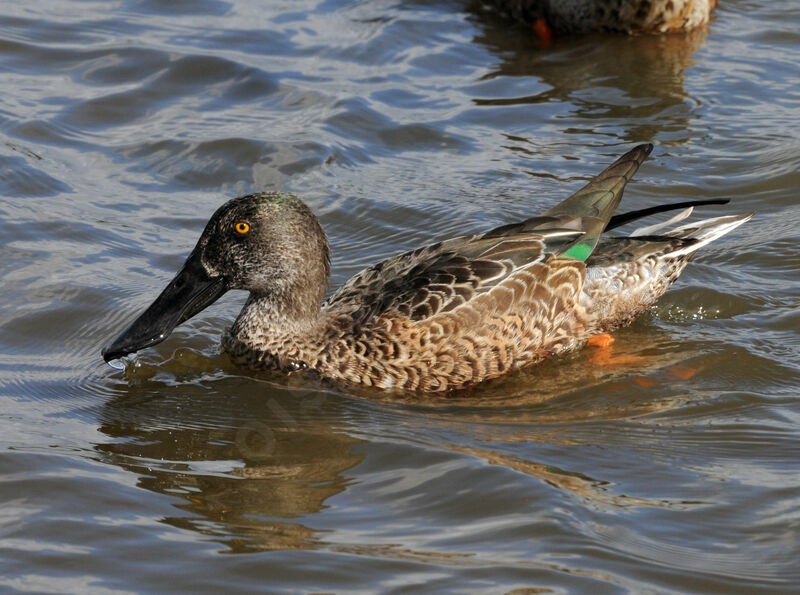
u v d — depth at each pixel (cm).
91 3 2092
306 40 1994
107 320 1298
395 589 845
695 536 915
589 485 987
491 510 947
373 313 1212
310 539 909
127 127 1728
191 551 893
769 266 1413
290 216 1224
